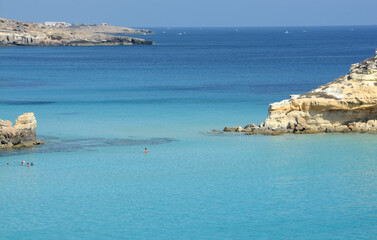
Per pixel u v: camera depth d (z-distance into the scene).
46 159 67.38
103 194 55.34
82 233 46.47
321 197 54.44
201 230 46.97
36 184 58.12
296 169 63.22
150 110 102.00
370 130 79.25
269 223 48.38
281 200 53.72
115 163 65.94
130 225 48.00
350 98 78.38
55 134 80.88
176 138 78.31
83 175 61.38
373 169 63.00
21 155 69.00
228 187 57.38
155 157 68.56
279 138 77.00
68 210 51.22
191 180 59.66
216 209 51.50
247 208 51.69
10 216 49.81
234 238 45.56
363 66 83.00
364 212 50.81
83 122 90.06
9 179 59.66
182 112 99.38
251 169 63.38
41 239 45.38
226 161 66.62
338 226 47.81
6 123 74.38
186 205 52.44
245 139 77.00
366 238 45.59
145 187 57.44
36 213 50.53
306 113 80.69
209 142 75.81
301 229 47.22
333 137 76.88
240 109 102.19
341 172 62.06
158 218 49.44
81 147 73.38
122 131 83.06
